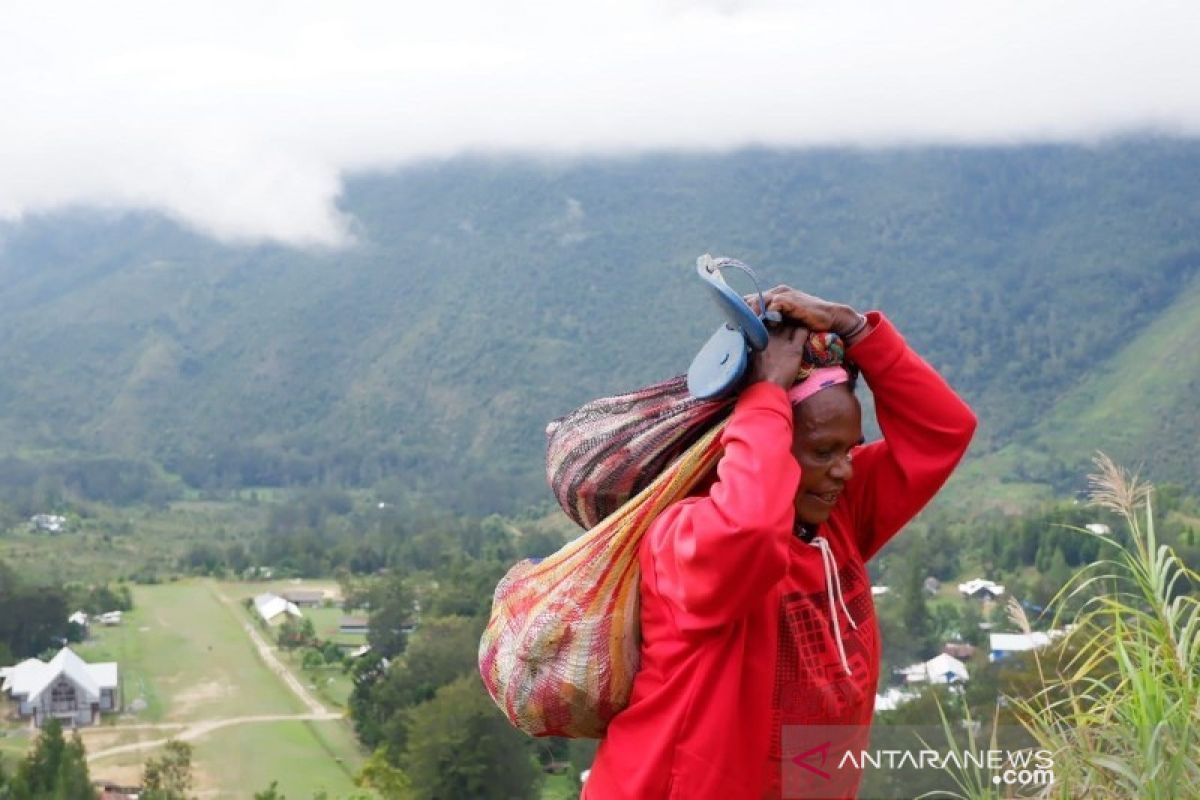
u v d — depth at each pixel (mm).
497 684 1936
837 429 1867
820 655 1854
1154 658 2352
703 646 1774
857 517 2150
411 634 43938
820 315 1889
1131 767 2125
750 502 1675
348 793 31094
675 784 1797
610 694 1864
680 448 1940
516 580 1991
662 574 1781
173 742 34906
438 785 25203
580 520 2057
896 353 2027
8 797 28203
